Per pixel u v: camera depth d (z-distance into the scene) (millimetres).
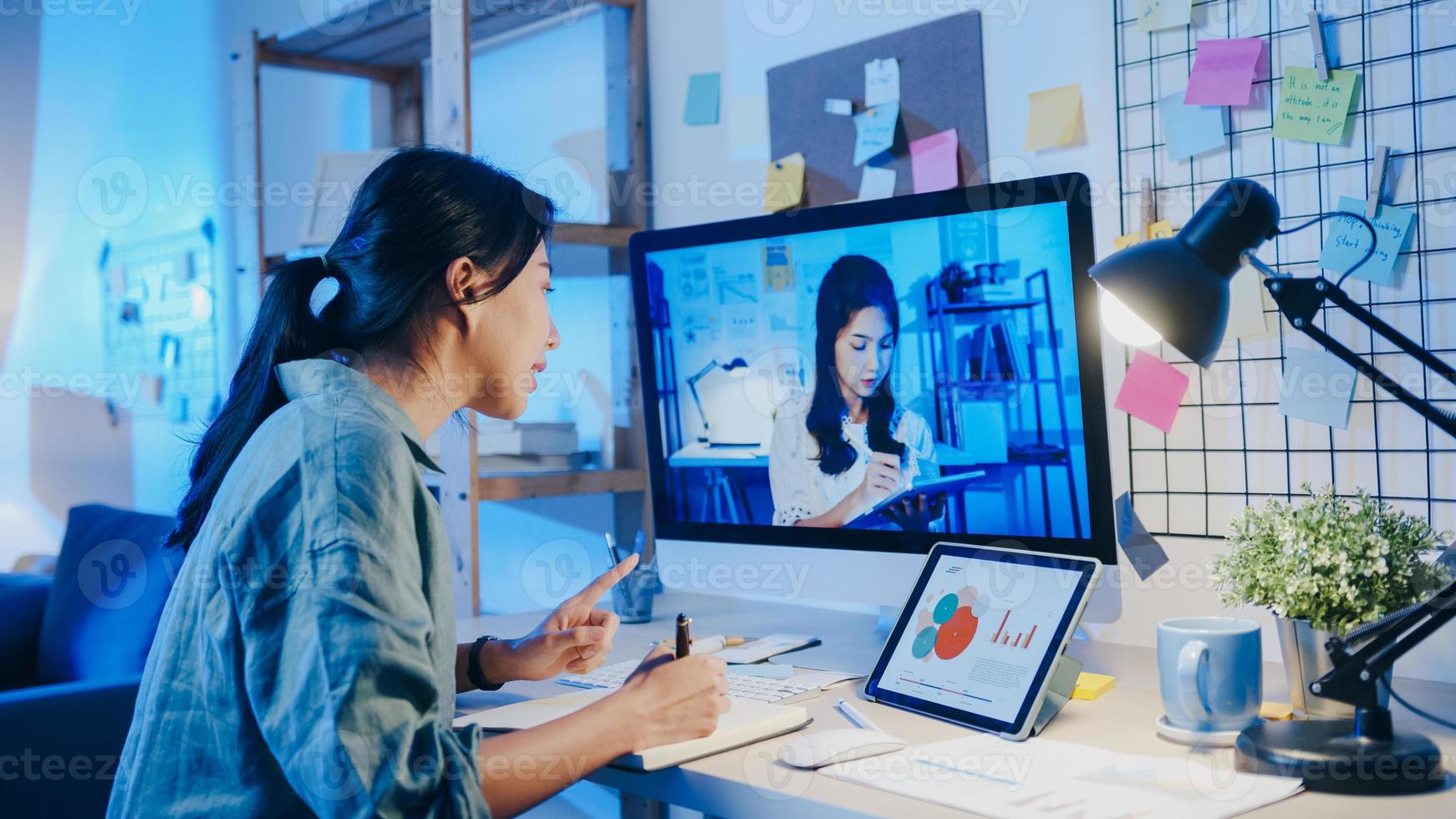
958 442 1378
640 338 1708
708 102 2102
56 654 2393
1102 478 1252
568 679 1378
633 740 1000
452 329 1055
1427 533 1113
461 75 2008
